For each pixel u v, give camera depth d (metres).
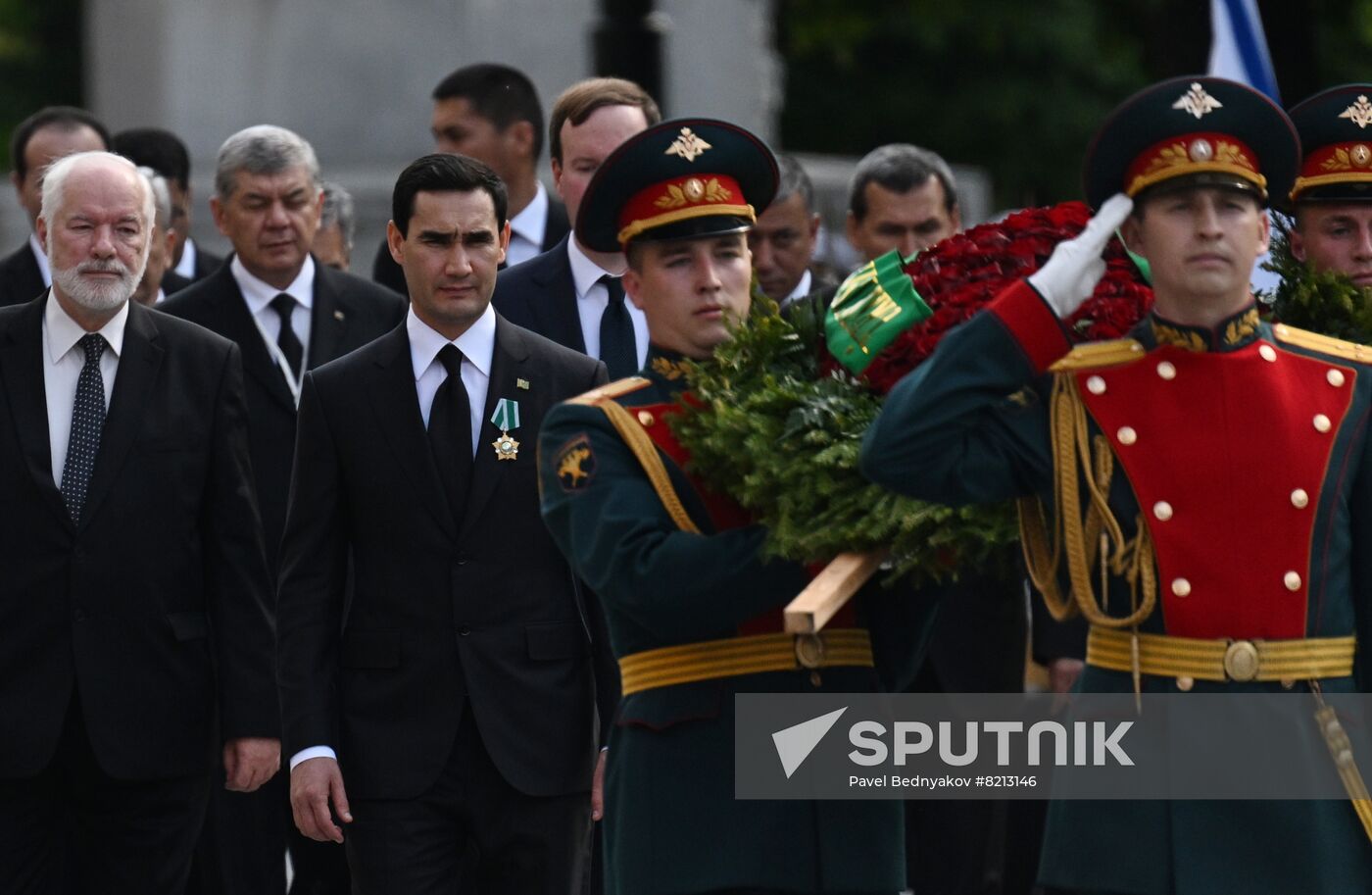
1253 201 17.48
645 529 18.42
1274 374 17.67
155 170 36.03
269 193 29.41
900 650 19.34
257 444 29.06
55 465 24.17
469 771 22.72
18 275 32.12
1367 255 21.52
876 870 18.81
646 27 38.75
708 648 18.77
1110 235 18.09
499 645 22.88
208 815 27.88
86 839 24.41
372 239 49.00
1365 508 17.72
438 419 23.33
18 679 23.80
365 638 23.02
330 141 51.84
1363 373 17.95
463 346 23.55
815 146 85.75
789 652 18.77
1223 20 38.25
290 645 22.83
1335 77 73.56
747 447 18.20
